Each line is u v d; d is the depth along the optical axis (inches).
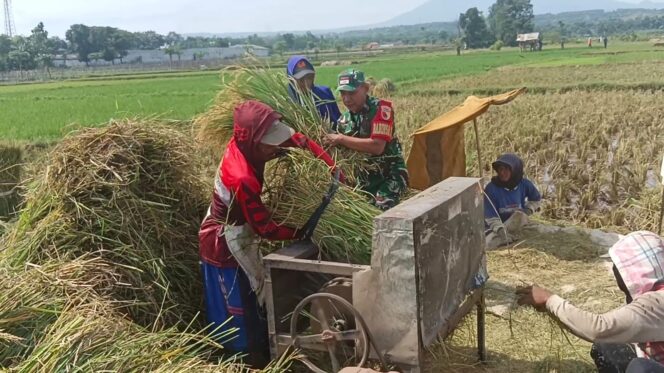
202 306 180.2
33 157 418.9
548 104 796.6
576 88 1079.6
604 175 413.4
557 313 132.2
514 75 1519.4
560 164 454.0
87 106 1221.7
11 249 164.1
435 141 259.8
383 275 130.1
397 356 132.7
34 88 2110.0
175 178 182.1
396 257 127.7
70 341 125.5
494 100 249.4
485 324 201.0
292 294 158.1
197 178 191.8
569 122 658.2
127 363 127.6
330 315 142.9
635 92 971.3
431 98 986.7
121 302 156.7
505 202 278.4
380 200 213.6
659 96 866.8
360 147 202.2
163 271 171.6
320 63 2763.3
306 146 166.6
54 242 163.8
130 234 167.8
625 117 665.6
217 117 194.5
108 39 5054.1
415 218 125.4
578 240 272.5
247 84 195.6
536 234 282.2
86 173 166.9
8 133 770.2
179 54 4645.7
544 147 530.0
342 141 201.0
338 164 193.9
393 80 1581.0
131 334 141.1
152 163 176.9
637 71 1448.1
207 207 191.8
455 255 144.9
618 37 5831.7
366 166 212.1
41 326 133.7
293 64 213.9
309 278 163.9
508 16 5565.9
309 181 169.9
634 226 319.9
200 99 1312.7
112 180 168.2
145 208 171.6
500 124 616.7
